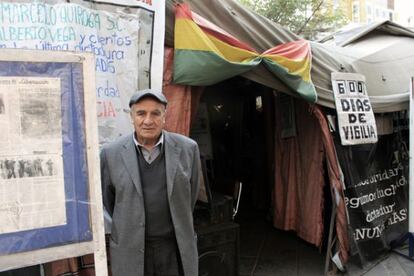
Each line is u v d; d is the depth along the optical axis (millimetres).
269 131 5859
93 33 2764
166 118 3039
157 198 2250
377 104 4656
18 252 1761
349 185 4391
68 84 1841
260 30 3742
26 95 1771
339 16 14844
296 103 4961
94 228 1872
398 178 5160
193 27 3047
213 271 3541
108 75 2809
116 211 2252
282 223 5398
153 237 2268
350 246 4316
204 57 3023
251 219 6203
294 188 5137
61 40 2645
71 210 1843
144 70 2949
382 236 4766
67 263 2627
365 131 4352
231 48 3229
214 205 3656
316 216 4676
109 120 2811
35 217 1785
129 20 2896
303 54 3822
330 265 4383
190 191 2365
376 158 4891
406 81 5242
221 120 6613
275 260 4668
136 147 2281
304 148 4879
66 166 1837
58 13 2664
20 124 1762
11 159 1749
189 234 2336
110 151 2297
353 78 4387
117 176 2238
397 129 5238
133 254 2209
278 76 3568
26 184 1773
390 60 5398
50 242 1809
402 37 6621
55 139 1818
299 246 5086
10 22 2561
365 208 4539
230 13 3529
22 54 1758
